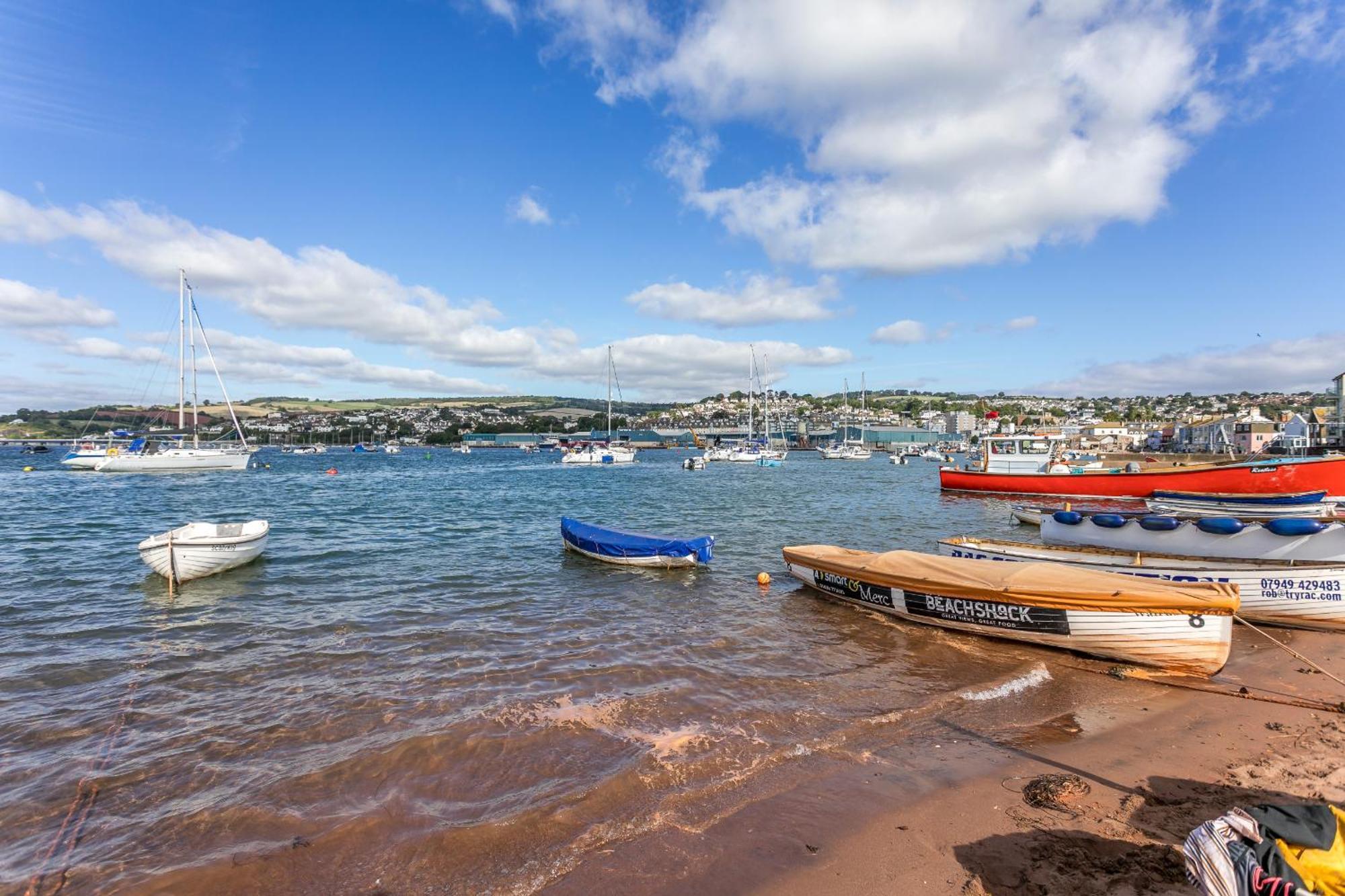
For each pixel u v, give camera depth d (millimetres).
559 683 9625
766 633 12289
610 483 56656
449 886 5223
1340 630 11773
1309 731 7820
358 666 10297
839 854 5504
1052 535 18984
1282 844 4066
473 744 7629
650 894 5062
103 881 5348
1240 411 122062
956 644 11578
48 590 15297
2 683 9570
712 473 73688
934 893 4941
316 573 17312
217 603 14211
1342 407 73500
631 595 15281
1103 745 7547
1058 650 10969
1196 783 6527
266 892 5191
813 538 24078
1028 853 5406
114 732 7996
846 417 161875
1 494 41031
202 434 63625
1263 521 15852
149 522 27531
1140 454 83188
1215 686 9500
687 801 6398
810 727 8172
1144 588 10258
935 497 42469
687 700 9008
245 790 6676
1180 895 4746
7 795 6617
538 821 6070
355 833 5934
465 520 29578
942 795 6445
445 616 13328
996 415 50219
